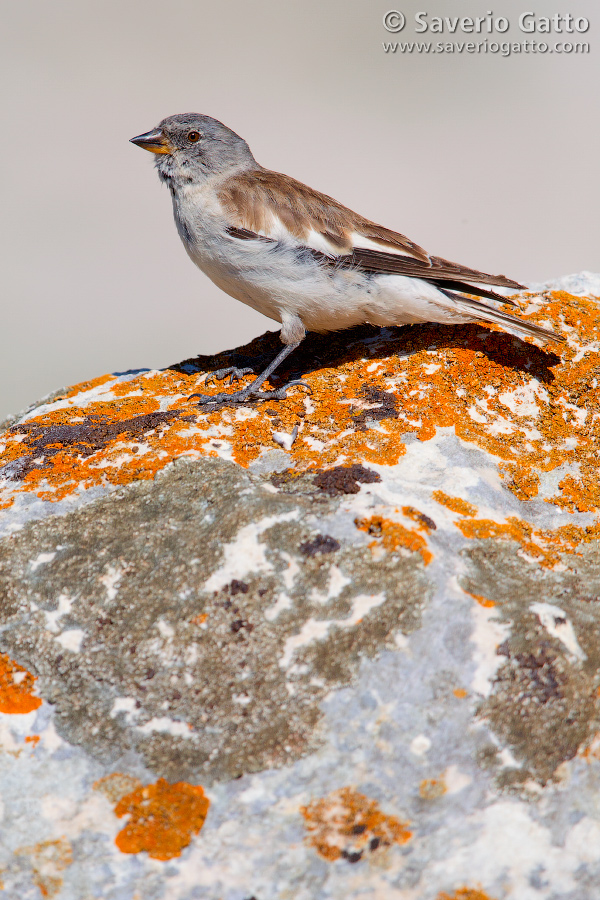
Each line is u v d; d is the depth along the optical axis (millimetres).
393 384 8891
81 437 8383
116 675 5852
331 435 8148
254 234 9570
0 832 5320
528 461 8031
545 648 5594
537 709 5387
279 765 5395
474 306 9367
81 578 6426
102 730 5656
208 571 6254
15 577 6480
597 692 5434
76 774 5516
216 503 6914
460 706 5414
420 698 5465
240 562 6258
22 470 7840
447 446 7941
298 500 6832
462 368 9047
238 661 5762
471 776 5238
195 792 5375
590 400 8812
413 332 9922
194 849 5223
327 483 7086
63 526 6930
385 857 5086
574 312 10180
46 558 6625
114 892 5109
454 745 5320
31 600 6320
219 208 9820
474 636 5672
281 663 5707
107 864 5199
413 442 7977
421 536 6320
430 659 5598
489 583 6145
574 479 7852
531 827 5086
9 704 5840
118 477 7508
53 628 6133
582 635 5746
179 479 7363
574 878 4938
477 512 7062
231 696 5645
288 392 9039
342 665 5633
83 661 5945
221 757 5457
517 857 5008
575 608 5969
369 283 9484
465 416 8430
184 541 6582
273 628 5859
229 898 5055
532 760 5270
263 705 5578
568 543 7031
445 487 7348
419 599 5855
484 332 9656
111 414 9086
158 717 5660
